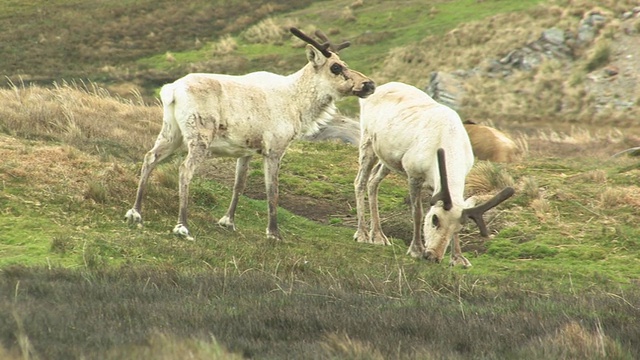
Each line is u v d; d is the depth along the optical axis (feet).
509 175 169.27
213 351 64.85
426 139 129.90
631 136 325.01
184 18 558.56
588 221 150.51
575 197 160.86
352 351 68.80
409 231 151.84
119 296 86.02
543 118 403.75
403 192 172.35
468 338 77.61
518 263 134.21
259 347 71.51
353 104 403.54
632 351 75.31
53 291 84.53
